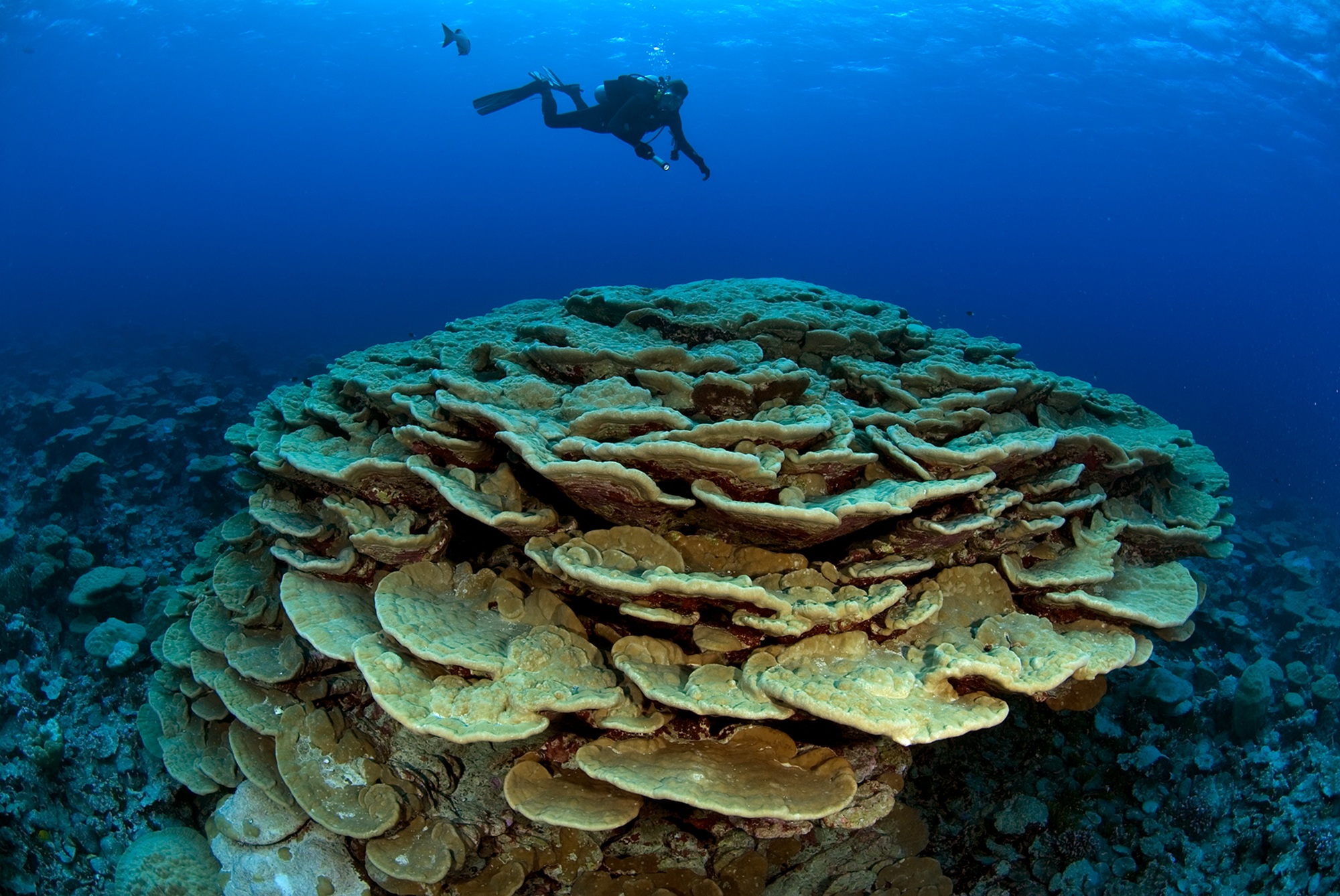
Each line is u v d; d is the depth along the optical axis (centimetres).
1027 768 484
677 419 333
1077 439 399
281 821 398
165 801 466
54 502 844
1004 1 3875
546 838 382
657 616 325
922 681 318
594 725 349
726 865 384
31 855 427
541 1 4744
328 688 413
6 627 584
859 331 497
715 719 354
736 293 603
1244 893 442
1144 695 556
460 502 338
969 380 443
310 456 408
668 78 1267
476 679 337
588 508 368
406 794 382
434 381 418
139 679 566
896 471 370
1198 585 475
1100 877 437
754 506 307
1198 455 518
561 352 420
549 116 1393
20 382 1909
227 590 466
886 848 417
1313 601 854
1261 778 502
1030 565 399
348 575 405
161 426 1084
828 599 335
